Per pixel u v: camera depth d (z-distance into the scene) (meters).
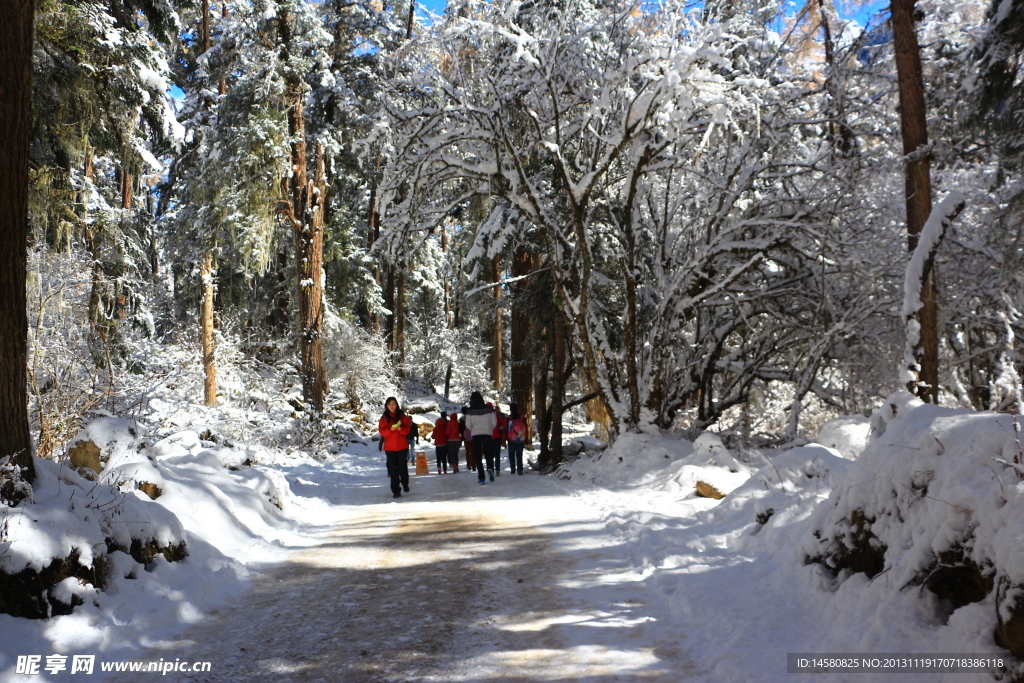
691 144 13.96
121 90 14.73
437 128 13.25
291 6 23.25
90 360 10.98
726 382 16.14
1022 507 3.29
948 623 3.51
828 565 4.75
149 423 11.64
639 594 5.20
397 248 14.09
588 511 8.68
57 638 4.15
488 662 4.00
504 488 11.62
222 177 24.22
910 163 11.66
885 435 4.76
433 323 42.47
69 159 14.98
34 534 4.37
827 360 15.07
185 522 6.70
